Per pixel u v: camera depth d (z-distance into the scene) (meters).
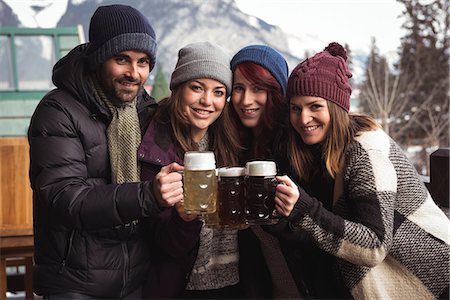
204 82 1.60
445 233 1.54
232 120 1.75
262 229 1.67
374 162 1.47
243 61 1.66
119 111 1.55
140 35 1.48
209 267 1.73
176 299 1.69
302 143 1.65
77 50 1.56
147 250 1.65
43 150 1.42
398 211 1.54
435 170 2.06
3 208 2.38
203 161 1.35
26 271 2.51
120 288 1.55
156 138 1.62
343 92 1.54
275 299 1.77
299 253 1.63
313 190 1.67
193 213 1.37
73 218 1.37
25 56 4.54
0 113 4.40
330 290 1.65
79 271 1.49
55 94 1.49
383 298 1.52
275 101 1.69
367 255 1.42
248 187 1.42
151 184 1.37
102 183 1.53
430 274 1.53
